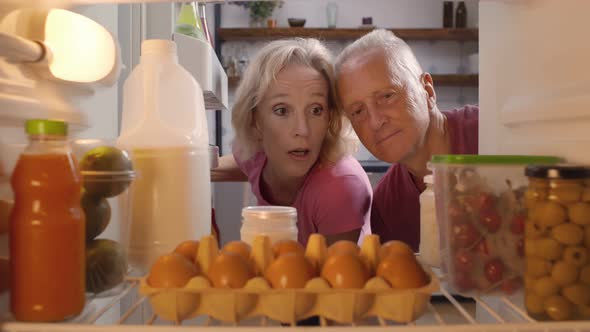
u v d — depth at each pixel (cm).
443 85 355
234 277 53
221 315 53
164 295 52
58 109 69
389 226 131
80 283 51
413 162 122
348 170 113
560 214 50
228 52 353
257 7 350
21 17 63
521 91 73
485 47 88
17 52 54
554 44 64
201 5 159
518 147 73
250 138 125
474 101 359
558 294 50
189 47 117
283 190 126
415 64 112
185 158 73
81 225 51
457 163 61
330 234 108
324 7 357
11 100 55
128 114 75
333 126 115
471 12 357
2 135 57
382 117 104
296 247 61
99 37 70
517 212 60
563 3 61
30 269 48
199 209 75
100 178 60
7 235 57
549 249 50
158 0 77
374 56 104
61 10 67
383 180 132
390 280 53
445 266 65
